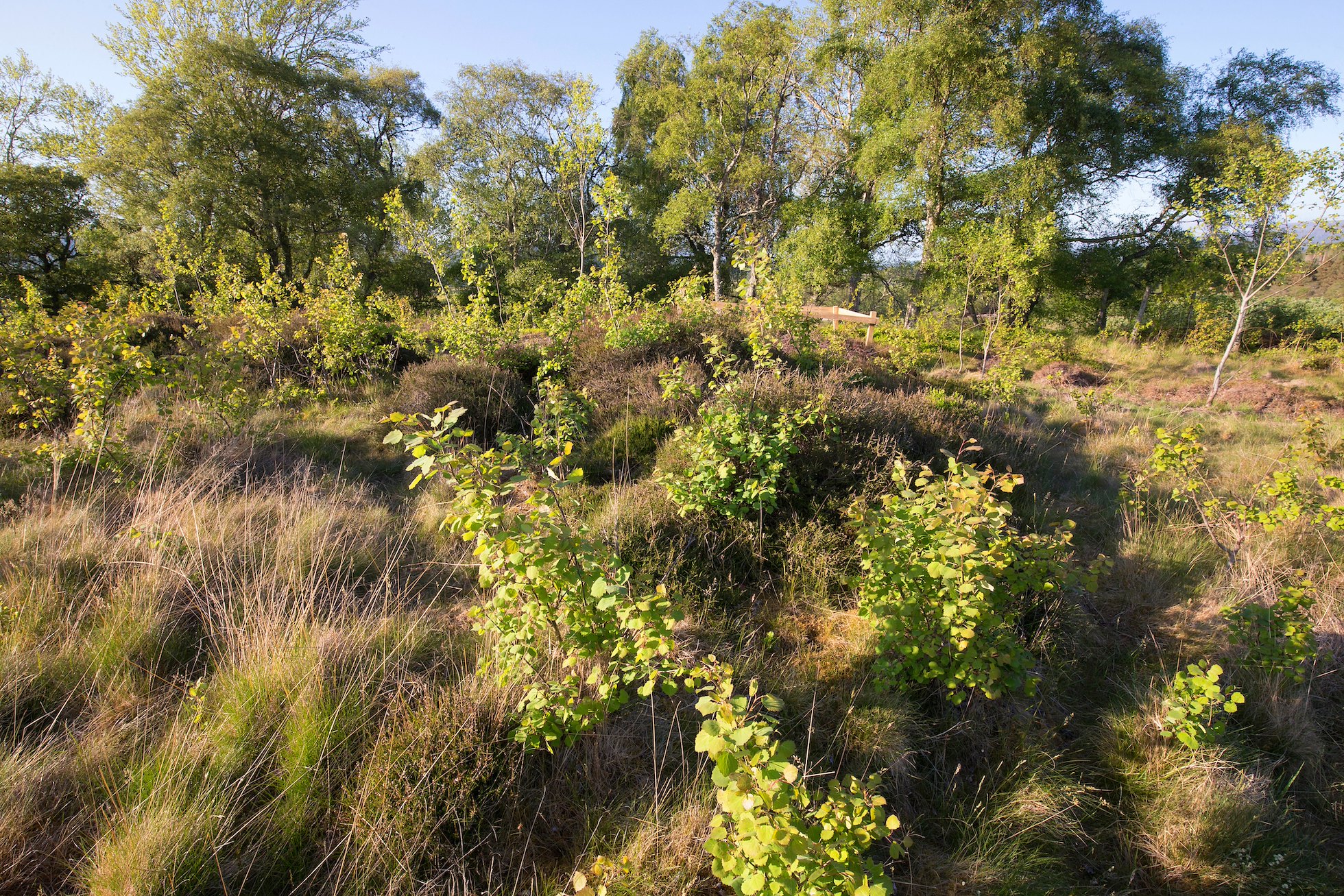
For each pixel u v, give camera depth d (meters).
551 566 2.37
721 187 26.23
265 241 24.27
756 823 1.74
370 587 3.83
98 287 22.02
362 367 9.15
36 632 3.06
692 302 10.13
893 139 20.02
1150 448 7.86
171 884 2.06
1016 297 15.58
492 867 2.38
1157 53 22.92
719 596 3.99
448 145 31.22
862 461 5.01
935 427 6.10
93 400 5.02
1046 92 20.33
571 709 2.59
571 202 30.28
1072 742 3.41
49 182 22.72
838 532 4.42
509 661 2.59
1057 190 20.66
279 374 8.61
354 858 2.27
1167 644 4.17
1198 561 4.99
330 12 24.72
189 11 22.33
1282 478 4.62
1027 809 2.92
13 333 6.65
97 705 2.76
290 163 22.94
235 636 3.11
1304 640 3.60
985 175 19.83
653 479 5.06
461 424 6.81
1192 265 20.69
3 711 2.64
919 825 2.88
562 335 8.86
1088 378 15.04
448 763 2.52
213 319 10.73
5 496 4.52
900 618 3.14
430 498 5.06
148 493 4.48
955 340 19.27
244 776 2.39
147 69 21.97
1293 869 2.84
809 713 3.12
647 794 2.69
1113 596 4.70
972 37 18.30
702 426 4.71
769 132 26.38
